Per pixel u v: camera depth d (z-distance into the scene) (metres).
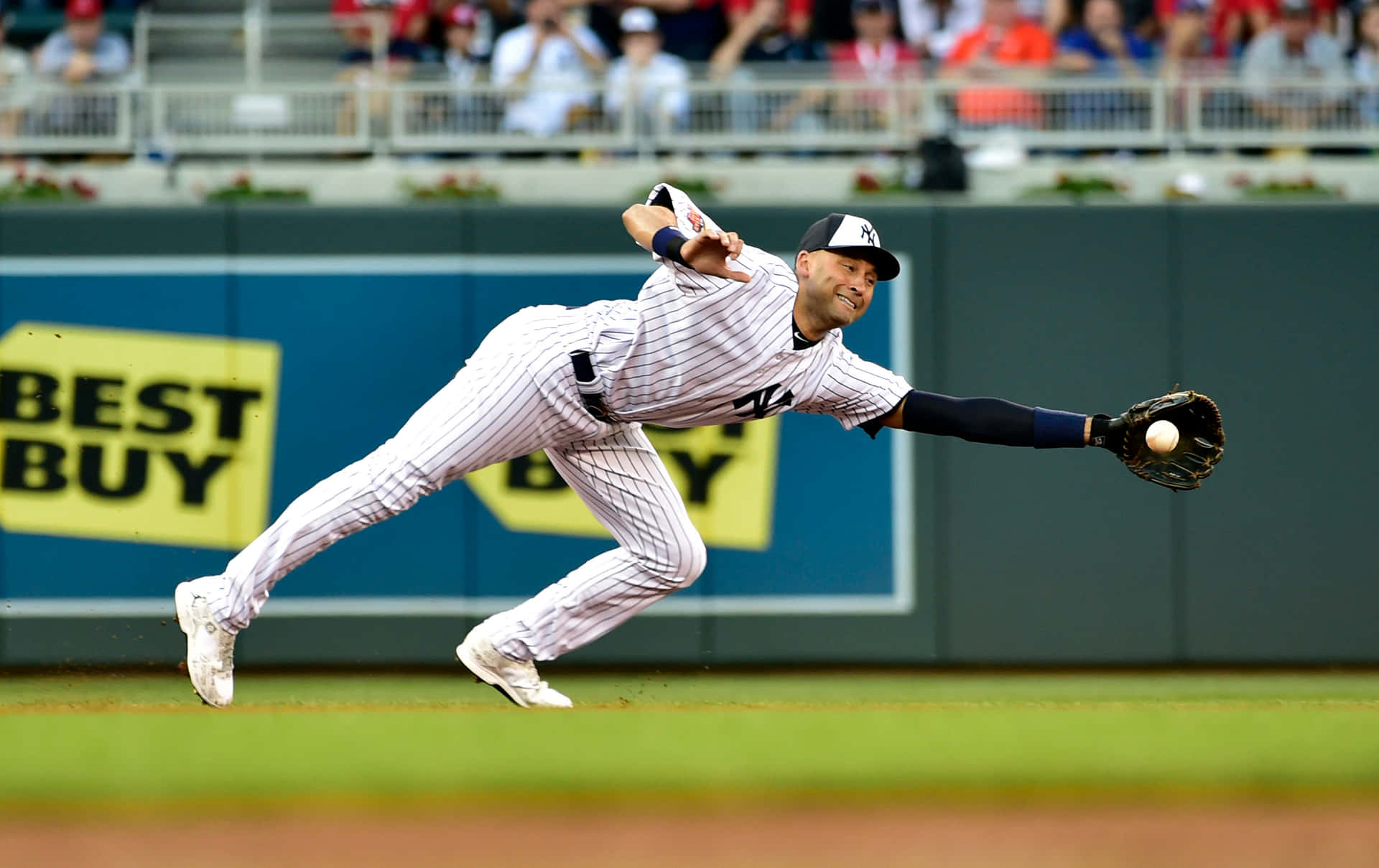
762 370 14.86
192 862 8.41
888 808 9.72
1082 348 24.92
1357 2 30.64
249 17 30.50
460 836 8.99
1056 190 26.59
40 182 26.22
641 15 29.27
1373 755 11.31
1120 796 10.00
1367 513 25.03
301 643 24.61
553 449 16.66
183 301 24.58
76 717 13.31
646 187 26.77
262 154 27.02
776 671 24.86
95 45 30.12
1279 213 25.00
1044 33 30.72
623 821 9.33
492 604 24.70
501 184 26.67
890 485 24.78
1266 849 8.78
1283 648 24.94
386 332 24.67
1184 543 24.95
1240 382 25.00
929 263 24.84
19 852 8.62
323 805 9.66
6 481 24.44
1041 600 24.89
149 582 24.50
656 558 16.92
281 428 24.56
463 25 30.64
